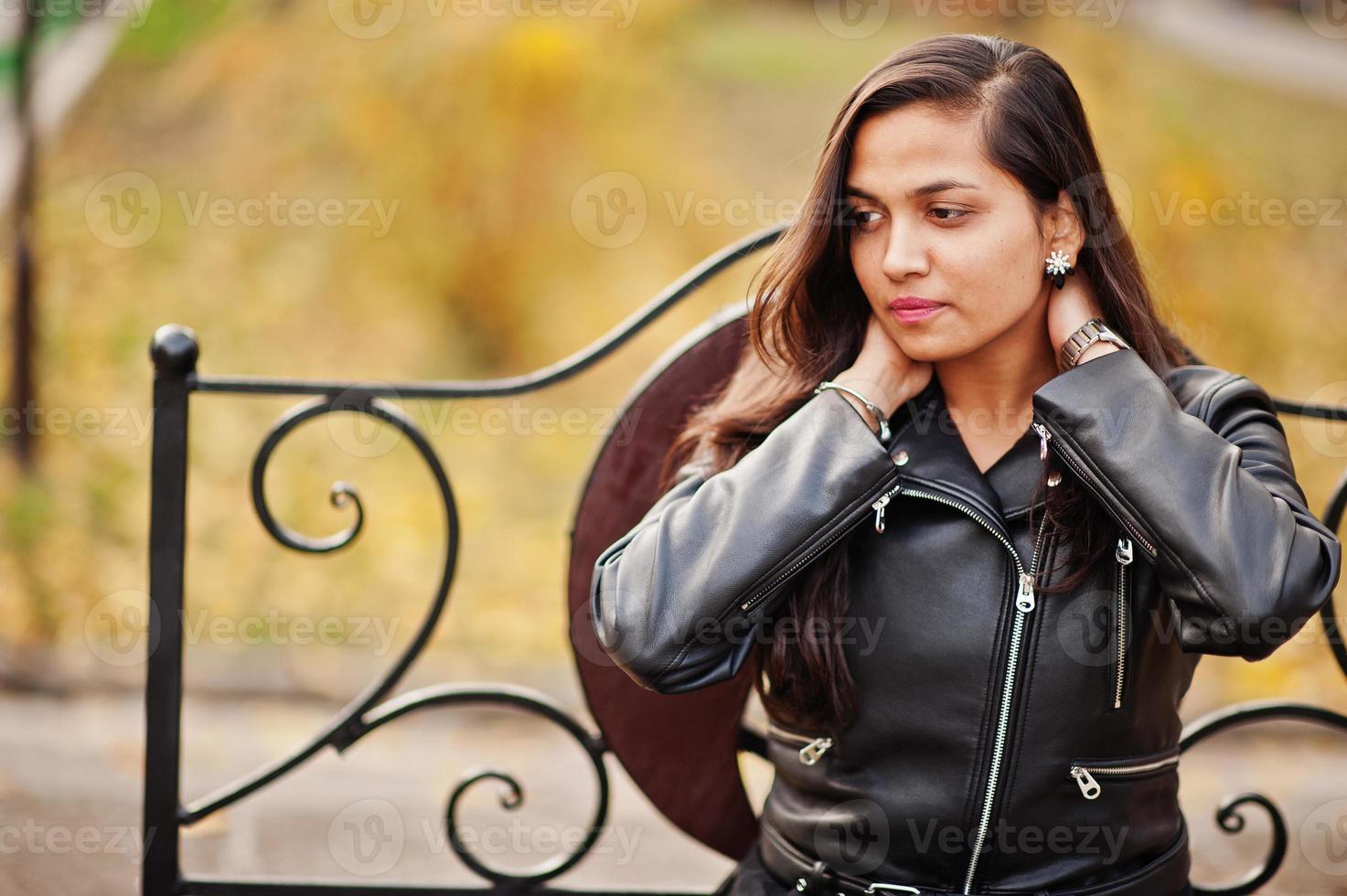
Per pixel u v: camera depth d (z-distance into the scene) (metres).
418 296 10.13
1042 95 2.38
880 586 2.48
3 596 6.62
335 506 3.14
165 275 9.52
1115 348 2.44
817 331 2.67
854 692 2.49
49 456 7.70
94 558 7.04
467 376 9.88
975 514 2.40
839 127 2.43
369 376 9.37
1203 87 14.51
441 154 10.00
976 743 2.41
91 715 5.84
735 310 3.12
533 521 8.23
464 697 3.21
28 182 7.60
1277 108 14.26
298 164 10.37
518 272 10.16
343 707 6.33
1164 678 2.48
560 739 6.20
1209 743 6.16
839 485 2.41
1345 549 6.94
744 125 13.43
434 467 3.18
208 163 10.47
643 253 10.81
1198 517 2.23
